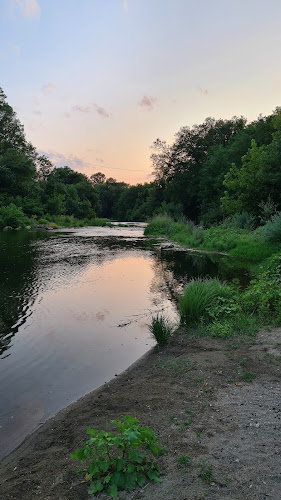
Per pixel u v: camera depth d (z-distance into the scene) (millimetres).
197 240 21688
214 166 38219
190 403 3697
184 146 47781
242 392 3881
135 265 14227
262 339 5680
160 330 5957
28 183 45906
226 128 46406
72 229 38594
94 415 3639
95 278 11445
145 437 2562
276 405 3535
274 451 2732
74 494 2393
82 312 7730
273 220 17156
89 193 76625
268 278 8109
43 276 11570
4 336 6258
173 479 2455
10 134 51031
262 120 34625
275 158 22844
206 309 6809
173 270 13141
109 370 4930
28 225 38031
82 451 2471
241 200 24484
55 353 5527
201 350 5434
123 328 6734
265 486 2336
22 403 4023
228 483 2387
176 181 47750
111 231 35844
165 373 4625
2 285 10211
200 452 2770
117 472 2428
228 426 3170
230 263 14859
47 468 2773
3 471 2832
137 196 98250
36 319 7219
